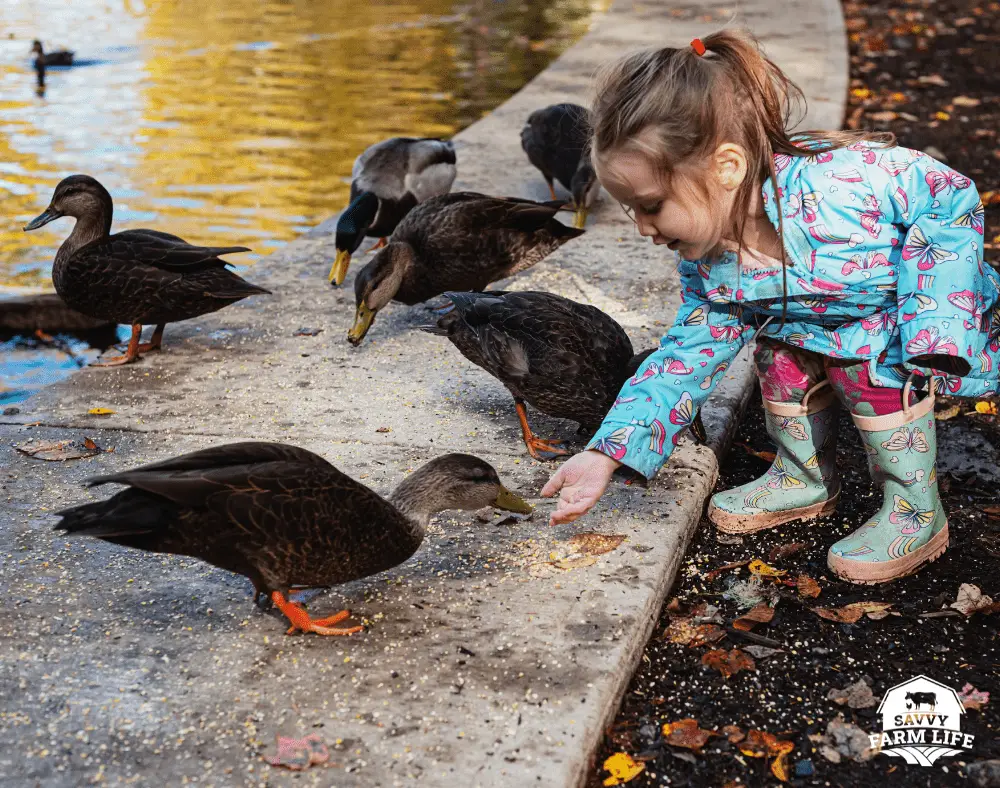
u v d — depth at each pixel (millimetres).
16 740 2488
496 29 12586
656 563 3191
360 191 6078
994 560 3453
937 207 2738
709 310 3133
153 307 4570
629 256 5719
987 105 9156
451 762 2428
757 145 2633
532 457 3865
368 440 3949
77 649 2811
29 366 5258
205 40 11828
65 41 11578
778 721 2762
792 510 3611
